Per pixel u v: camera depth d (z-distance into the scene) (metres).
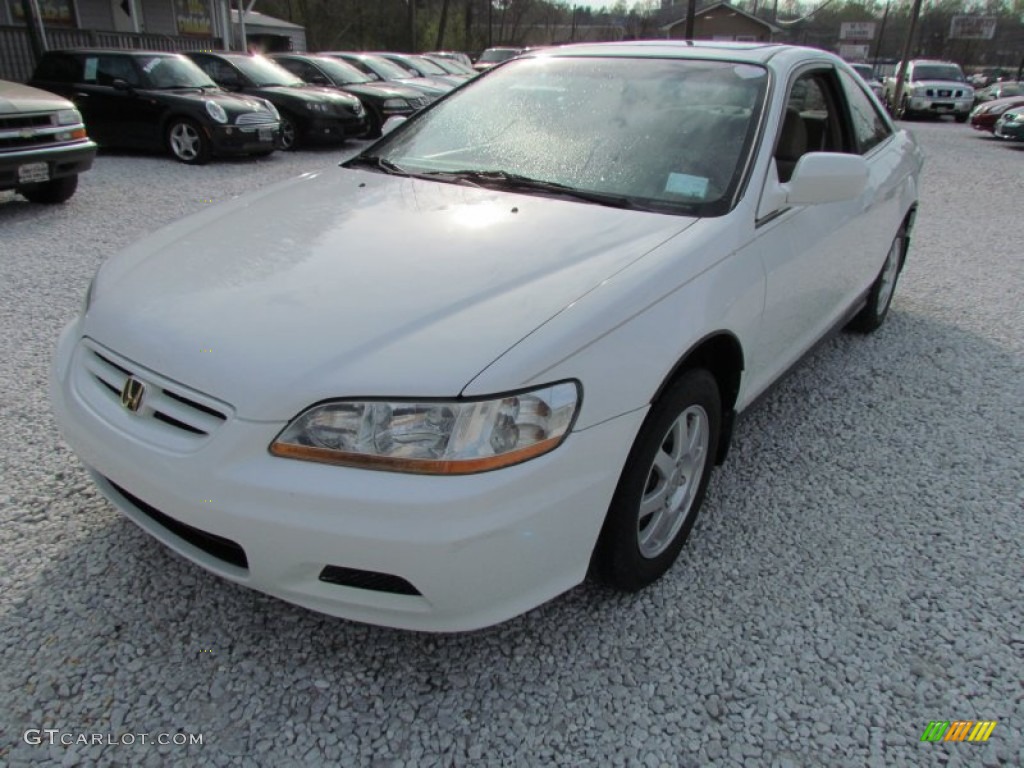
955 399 3.99
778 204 2.73
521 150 3.00
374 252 2.29
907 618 2.40
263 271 2.23
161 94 10.25
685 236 2.39
